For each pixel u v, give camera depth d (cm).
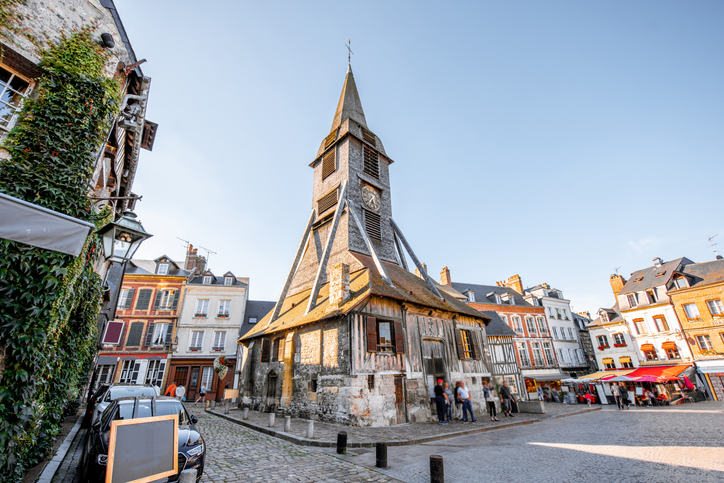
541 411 1464
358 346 1124
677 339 2575
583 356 3503
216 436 898
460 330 1590
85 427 985
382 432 946
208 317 2566
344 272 1293
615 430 998
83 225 392
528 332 3203
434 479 502
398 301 1312
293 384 1360
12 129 515
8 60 544
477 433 994
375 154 2275
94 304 875
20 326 423
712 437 819
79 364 830
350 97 2559
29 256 439
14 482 429
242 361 2002
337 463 638
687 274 2634
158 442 415
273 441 841
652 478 511
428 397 1268
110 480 360
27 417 421
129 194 1098
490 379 1608
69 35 623
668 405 2042
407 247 1969
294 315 1569
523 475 554
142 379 2311
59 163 534
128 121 776
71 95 586
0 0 543
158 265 2697
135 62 777
